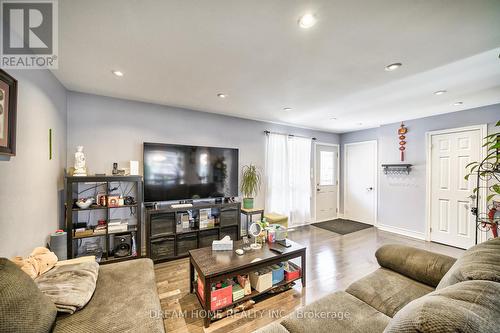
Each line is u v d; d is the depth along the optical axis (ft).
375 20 4.39
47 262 4.89
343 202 17.62
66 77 7.29
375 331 3.60
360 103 9.95
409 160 13.08
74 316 3.70
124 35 4.97
